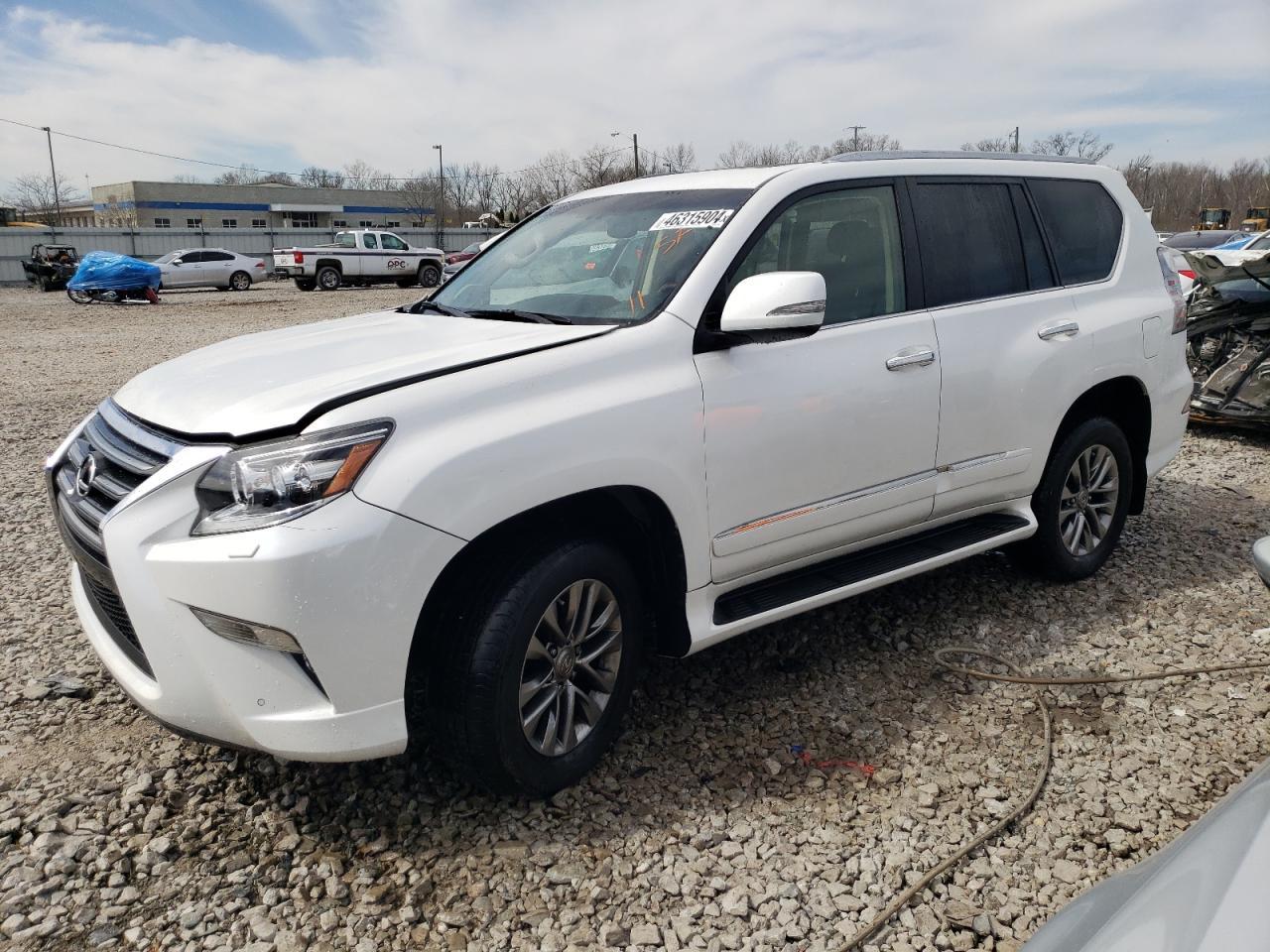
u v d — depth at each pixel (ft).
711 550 10.36
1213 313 25.13
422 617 9.00
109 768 10.23
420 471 8.18
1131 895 4.60
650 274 10.90
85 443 10.03
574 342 9.73
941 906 8.31
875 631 13.56
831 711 11.46
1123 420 15.48
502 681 8.80
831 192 11.78
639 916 8.21
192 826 9.29
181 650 8.20
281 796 9.75
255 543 7.75
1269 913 3.88
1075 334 13.75
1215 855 4.49
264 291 103.91
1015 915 8.23
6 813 9.38
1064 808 9.62
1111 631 13.56
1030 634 13.46
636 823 9.41
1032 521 13.89
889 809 9.61
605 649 9.94
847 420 11.25
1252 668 12.39
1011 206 13.73
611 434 9.29
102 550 8.68
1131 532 17.69
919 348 11.95
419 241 163.43
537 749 9.32
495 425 8.70
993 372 12.76
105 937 7.91
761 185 11.34
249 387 9.12
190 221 230.89
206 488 8.14
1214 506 19.34
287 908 8.26
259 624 7.81
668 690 11.96
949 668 12.44
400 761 10.34
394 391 8.58
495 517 8.52
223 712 8.29
